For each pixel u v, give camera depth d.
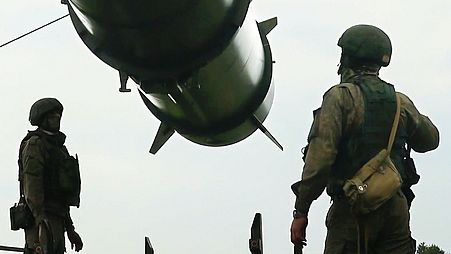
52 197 8.06
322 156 5.81
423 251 20.59
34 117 8.14
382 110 6.07
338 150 6.08
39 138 8.02
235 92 10.18
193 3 7.60
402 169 6.15
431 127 6.43
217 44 8.31
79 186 8.25
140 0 7.37
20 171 8.12
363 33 6.24
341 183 6.05
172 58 8.30
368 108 6.04
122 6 7.46
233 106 10.52
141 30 7.80
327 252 6.11
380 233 6.07
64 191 8.09
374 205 5.88
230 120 10.84
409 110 6.25
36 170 7.88
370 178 5.91
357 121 6.03
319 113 6.02
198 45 8.22
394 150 6.11
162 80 8.67
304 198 5.82
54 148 8.09
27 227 8.09
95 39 8.39
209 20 7.96
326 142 5.84
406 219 6.08
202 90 9.47
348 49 6.25
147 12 7.51
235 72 9.65
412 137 6.35
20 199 8.12
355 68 6.29
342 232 6.05
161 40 7.98
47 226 7.79
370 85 6.13
